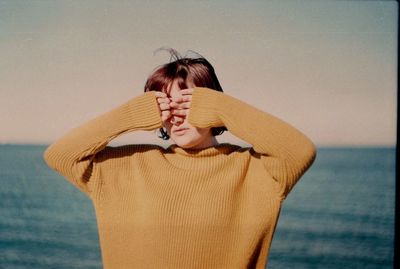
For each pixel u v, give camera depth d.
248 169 1.37
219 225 1.31
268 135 1.23
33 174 4.26
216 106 1.27
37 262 4.05
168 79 1.38
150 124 1.30
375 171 4.30
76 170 1.35
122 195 1.38
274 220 1.32
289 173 1.25
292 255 4.28
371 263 3.66
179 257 1.32
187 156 1.39
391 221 4.03
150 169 1.38
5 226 4.10
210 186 1.33
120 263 1.38
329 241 4.13
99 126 1.32
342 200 4.43
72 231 4.43
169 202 1.31
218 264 1.34
